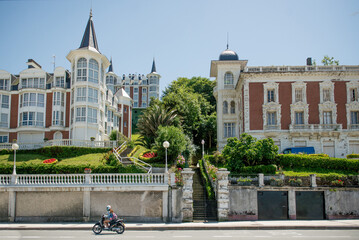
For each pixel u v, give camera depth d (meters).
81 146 38.59
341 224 22.00
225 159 34.88
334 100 43.41
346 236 18.16
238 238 17.45
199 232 19.62
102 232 19.58
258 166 31.09
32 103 48.62
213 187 28.36
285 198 25.80
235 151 32.53
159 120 40.31
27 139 48.62
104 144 40.31
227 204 24.23
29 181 24.02
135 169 27.80
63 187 23.52
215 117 60.72
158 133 35.19
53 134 48.22
